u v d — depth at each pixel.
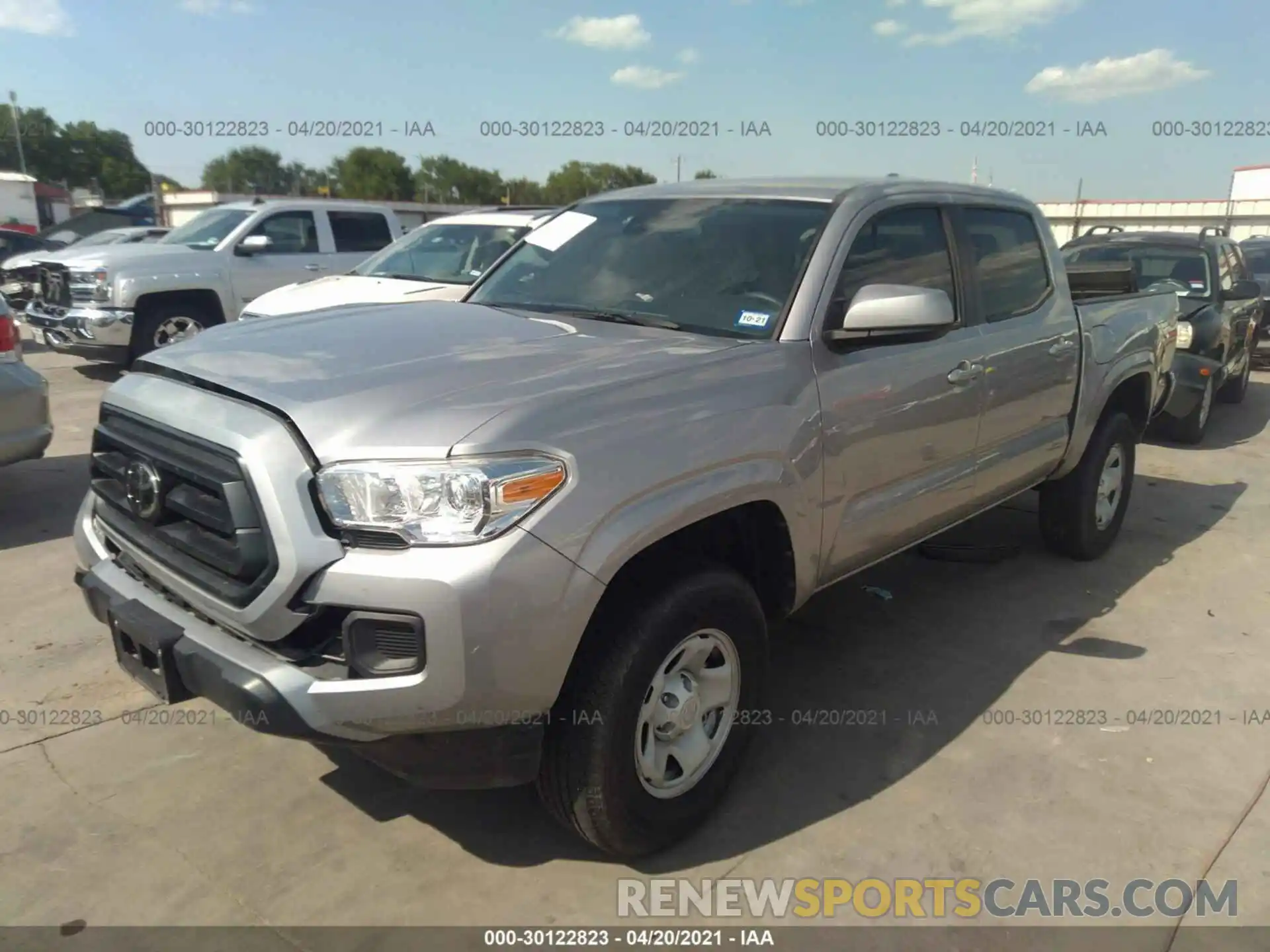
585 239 3.96
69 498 6.16
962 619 4.58
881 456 3.44
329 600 2.29
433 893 2.70
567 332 3.22
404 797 3.12
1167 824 3.06
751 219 3.64
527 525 2.31
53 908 2.61
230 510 2.36
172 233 11.77
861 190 3.70
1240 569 5.33
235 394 2.58
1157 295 5.78
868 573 5.12
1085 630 4.48
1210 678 4.04
